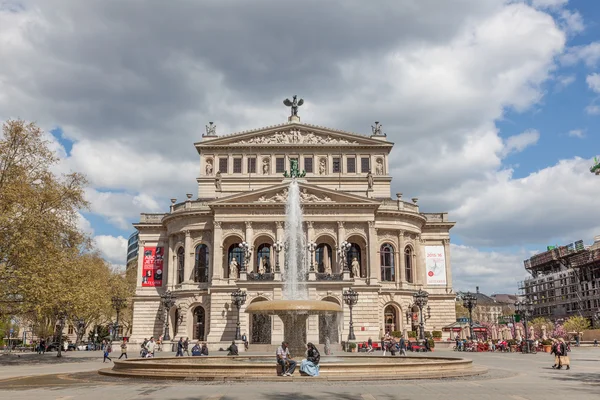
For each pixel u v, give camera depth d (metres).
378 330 69.38
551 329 120.44
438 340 73.75
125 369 29.27
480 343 63.91
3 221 45.41
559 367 35.22
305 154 85.56
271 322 67.00
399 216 79.31
